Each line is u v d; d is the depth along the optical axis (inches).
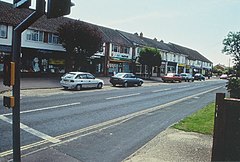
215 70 4082.2
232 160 222.7
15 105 190.9
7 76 187.5
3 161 240.2
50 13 175.5
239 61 1146.7
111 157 267.4
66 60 1453.0
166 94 994.7
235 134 221.5
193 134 353.7
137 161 247.3
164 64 2559.1
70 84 939.3
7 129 343.9
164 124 438.3
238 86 641.6
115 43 1860.2
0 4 1274.6
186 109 626.8
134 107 629.0
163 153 271.4
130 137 347.3
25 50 1280.8
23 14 1314.0
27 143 297.9
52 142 307.0
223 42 1188.5
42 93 792.3
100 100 709.9
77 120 437.4
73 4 183.0
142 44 2185.0
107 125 414.9
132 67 2073.1
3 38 1166.3
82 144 305.9
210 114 525.7
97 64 1732.3
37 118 427.8
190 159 255.0
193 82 2098.9
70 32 1332.4
